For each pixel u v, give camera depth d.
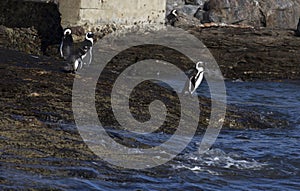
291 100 38.28
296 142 26.62
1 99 26.25
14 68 32.12
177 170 20.89
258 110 32.75
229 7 78.31
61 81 30.45
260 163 22.84
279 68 49.56
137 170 20.33
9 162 19.23
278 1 79.50
